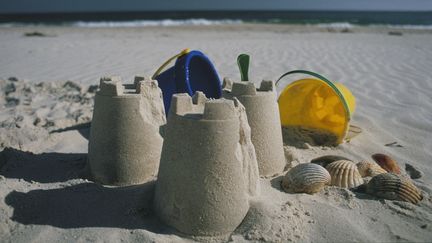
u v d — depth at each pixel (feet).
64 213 1.92
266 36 10.71
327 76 5.14
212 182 1.76
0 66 5.90
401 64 6.01
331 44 8.68
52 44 8.41
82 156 2.58
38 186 2.12
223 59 6.47
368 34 11.70
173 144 1.80
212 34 11.40
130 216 1.90
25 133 2.88
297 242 1.75
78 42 8.83
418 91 4.30
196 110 1.88
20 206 1.94
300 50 7.64
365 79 4.92
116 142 2.13
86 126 3.24
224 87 2.91
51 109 3.64
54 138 2.89
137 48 7.83
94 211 1.93
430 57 6.73
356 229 1.82
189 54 2.75
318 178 2.08
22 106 3.78
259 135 2.22
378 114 3.54
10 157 2.44
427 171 2.51
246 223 1.82
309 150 2.75
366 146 2.87
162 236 1.77
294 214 1.88
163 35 10.98
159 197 1.87
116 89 2.12
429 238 1.78
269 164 2.26
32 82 4.72
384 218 1.92
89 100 3.93
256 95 2.22
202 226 1.77
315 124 3.13
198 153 1.75
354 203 2.03
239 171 1.81
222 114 1.76
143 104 2.17
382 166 2.51
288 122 3.13
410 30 13.74
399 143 2.94
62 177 2.25
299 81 2.97
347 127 2.74
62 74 5.31
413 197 2.06
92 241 1.75
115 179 2.15
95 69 5.62
